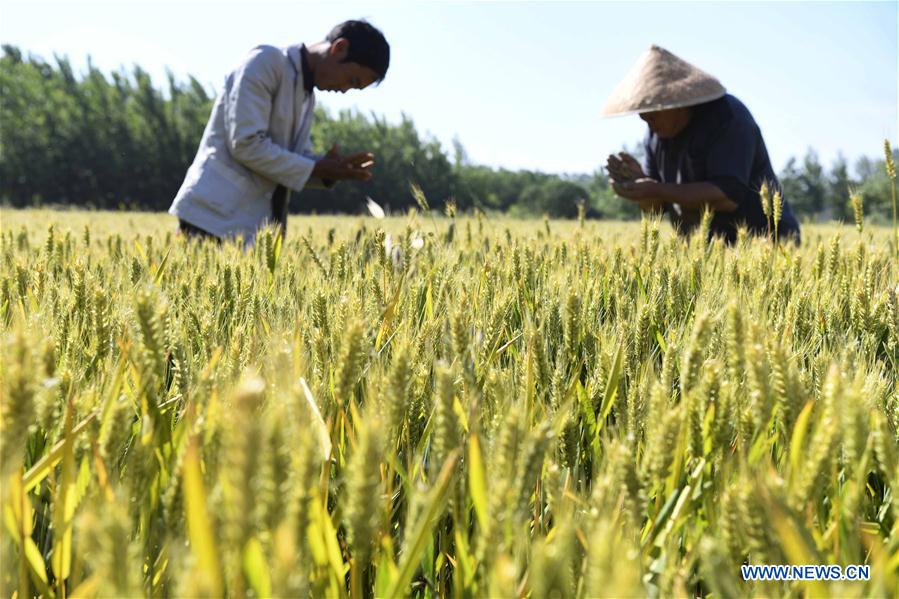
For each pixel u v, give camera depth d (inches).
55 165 3100.4
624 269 130.4
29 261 139.6
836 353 85.3
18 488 41.6
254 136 216.7
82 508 43.5
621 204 2001.7
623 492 43.2
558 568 31.7
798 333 97.6
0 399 35.7
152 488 45.8
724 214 241.3
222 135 228.5
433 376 72.0
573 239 172.1
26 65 3142.2
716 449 52.2
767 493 38.9
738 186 227.0
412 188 158.9
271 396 48.8
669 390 63.7
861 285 101.0
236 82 219.8
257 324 87.0
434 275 117.3
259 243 147.9
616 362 65.9
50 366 50.4
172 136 3221.0
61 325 75.6
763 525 39.3
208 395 51.7
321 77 232.4
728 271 124.2
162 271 108.6
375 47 230.7
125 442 56.0
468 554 43.8
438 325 80.4
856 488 44.3
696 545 47.6
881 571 35.4
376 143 2915.8
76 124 3122.5
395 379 49.9
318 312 80.8
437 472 46.6
